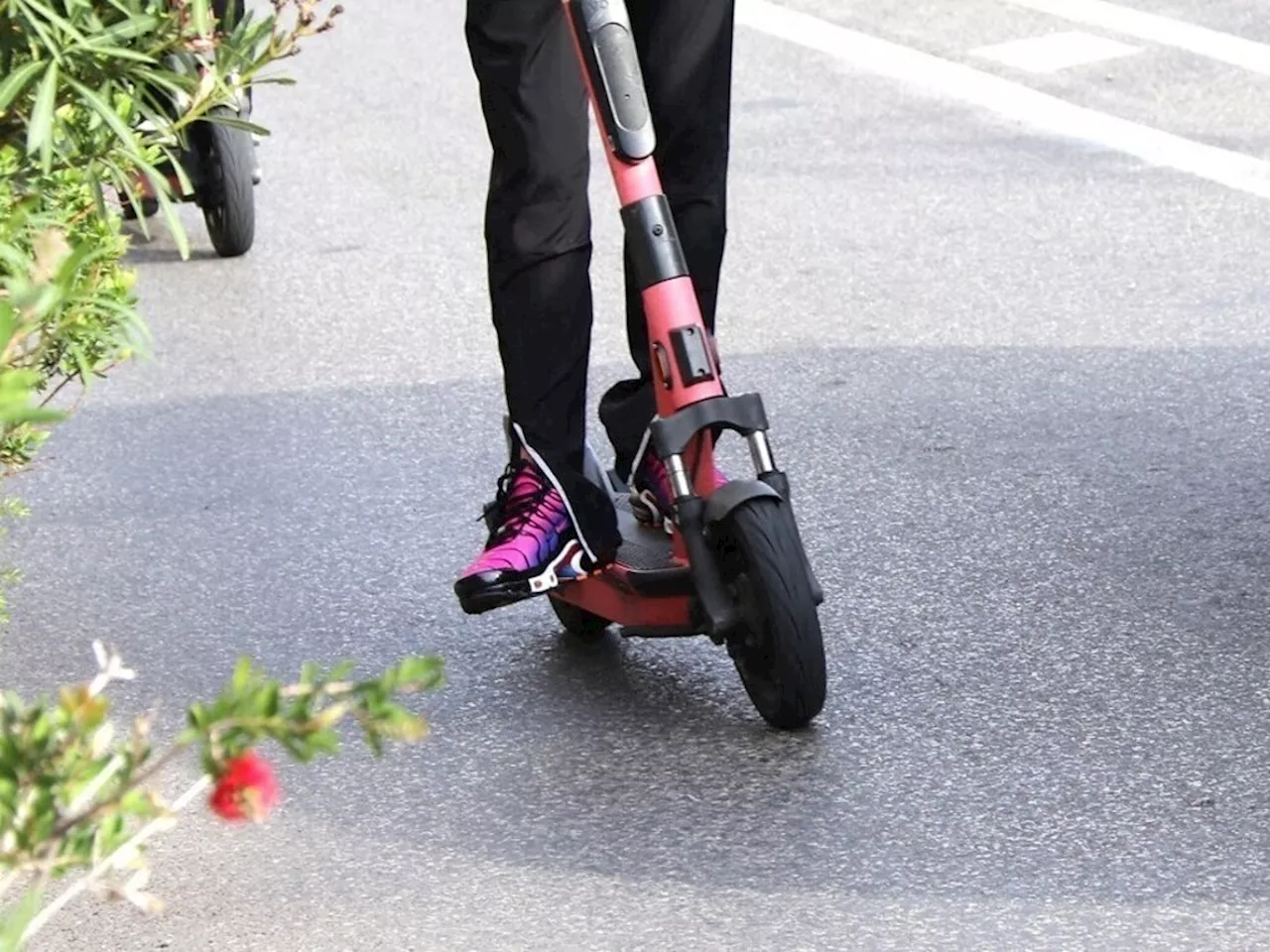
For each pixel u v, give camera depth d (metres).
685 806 4.23
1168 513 5.67
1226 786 4.20
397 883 4.00
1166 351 6.97
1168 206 8.57
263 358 7.41
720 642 4.43
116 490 6.23
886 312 7.52
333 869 4.06
